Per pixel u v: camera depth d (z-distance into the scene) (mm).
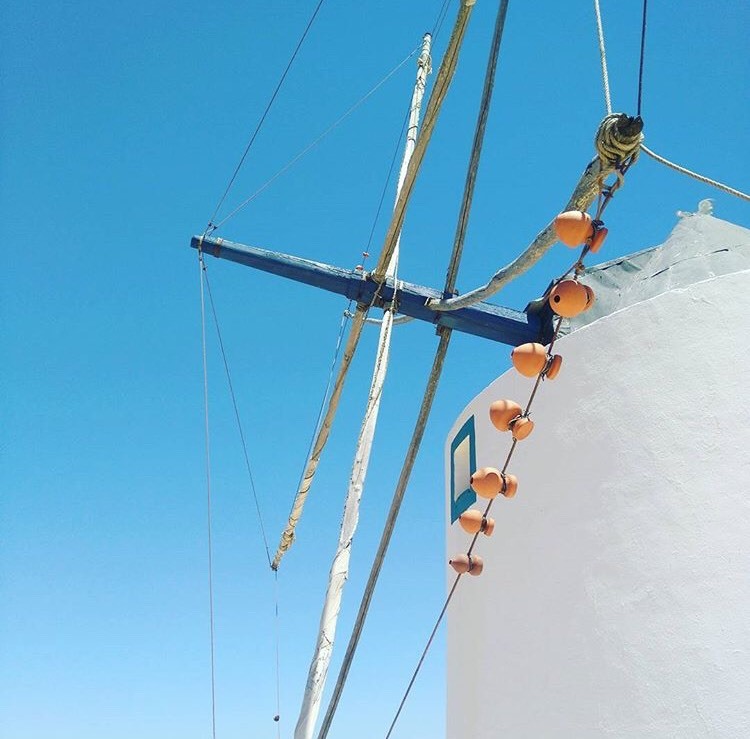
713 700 6672
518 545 8922
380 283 9984
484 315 9977
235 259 10414
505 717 8523
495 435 9992
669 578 7227
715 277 8430
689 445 7508
